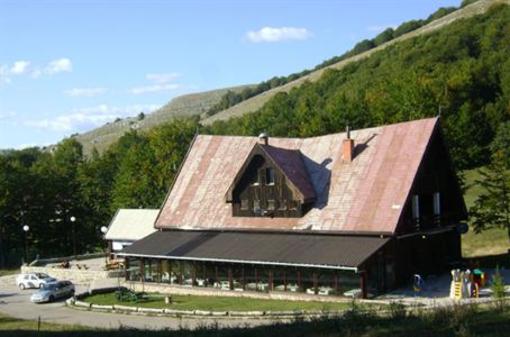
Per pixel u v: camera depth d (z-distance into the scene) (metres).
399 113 77.12
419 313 25.08
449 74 101.50
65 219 97.38
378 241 44.22
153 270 54.88
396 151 49.00
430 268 48.72
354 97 99.06
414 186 46.47
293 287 45.94
